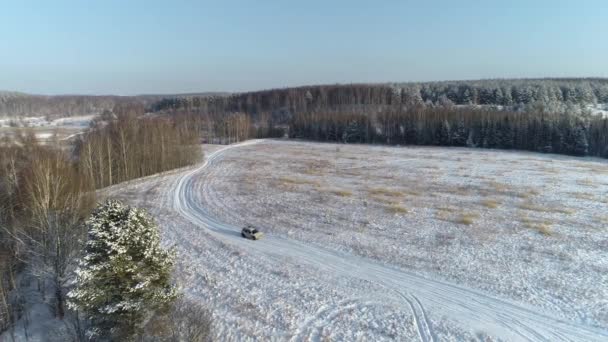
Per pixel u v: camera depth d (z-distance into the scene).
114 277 15.73
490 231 34.22
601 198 44.78
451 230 34.78
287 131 135.12
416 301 23.02
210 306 22.67
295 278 26.23
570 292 23.31
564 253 29.06
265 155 89.50
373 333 19.88
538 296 23.08
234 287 25.05
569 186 51.12
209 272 27.39
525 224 35.81
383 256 29.52
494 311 21.73
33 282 25.42
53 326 20.67
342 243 32.34
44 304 22.89
